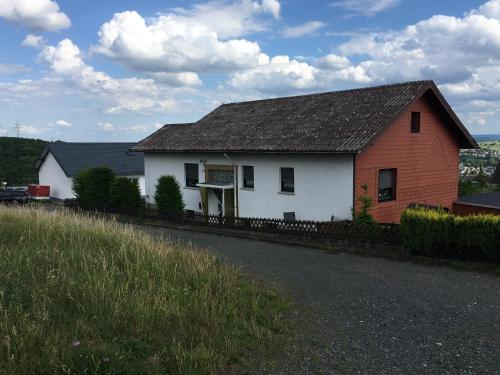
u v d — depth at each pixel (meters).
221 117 25.16
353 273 10.40
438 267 10.92
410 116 18.67
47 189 42.28
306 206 17.98
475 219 10.58
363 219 14.62
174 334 5.94
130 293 6.82
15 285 6.31
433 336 6.49
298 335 6.49
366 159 16.73
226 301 7.39
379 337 6.45
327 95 21.75
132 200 24.14
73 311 6.06
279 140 18.80
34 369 4.59
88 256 8.13
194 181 23.64
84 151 44.22
